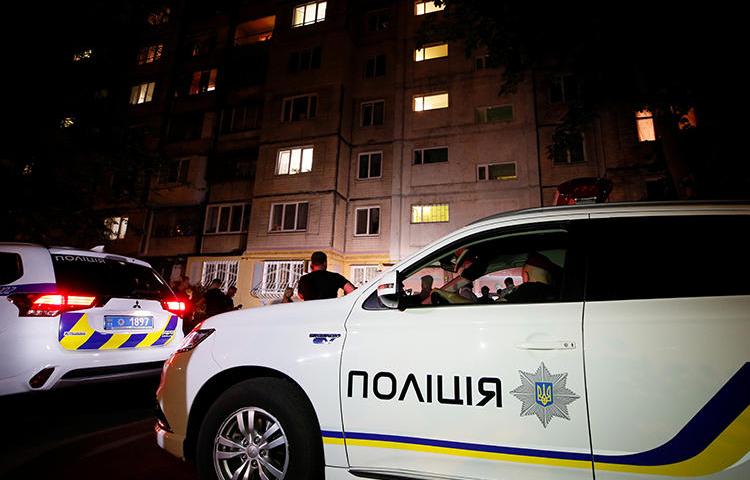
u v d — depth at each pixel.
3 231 10.64
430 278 2.95
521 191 16.06
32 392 3.64
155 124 21.36
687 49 5.36
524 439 1.83
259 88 20.27
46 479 2.81
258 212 17.95
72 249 4.36
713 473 1.60
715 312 1.76
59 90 9.51
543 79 16.89
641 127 14.52
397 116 18.25
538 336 1.91
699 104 5.93
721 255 1.92
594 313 1.89
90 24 9.65
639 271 1.96
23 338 3.65
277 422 2.25
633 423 1.70
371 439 2.07
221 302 8.07
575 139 9.37
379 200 17.75
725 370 1.66
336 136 17.66
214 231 19.17
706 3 4.97
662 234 2.04
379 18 20.22
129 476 2.90
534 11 6.18
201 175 19.75
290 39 19.75
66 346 3.82
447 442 1.94
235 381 2.58
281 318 2.48
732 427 1.61
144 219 20.03
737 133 5.81
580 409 1.77
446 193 16.95
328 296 4.58
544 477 1.78
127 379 4.29
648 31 5.43
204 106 21.06
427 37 9.04
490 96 17.33
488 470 1.87
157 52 23.44
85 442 3.60
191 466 3.11
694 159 6.67
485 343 1.99
